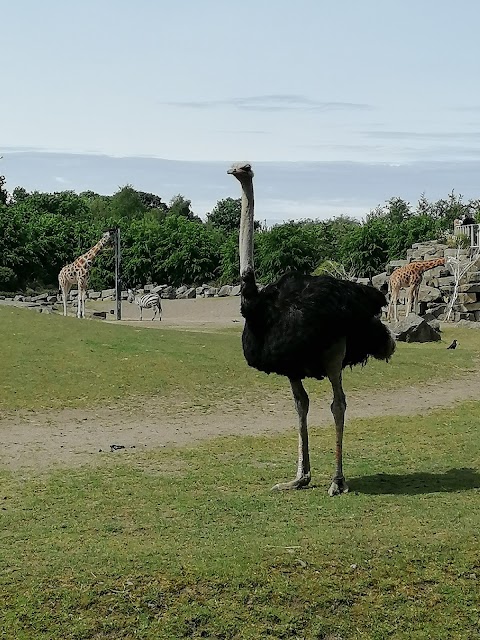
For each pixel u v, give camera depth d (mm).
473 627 5816
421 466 9383
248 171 8125
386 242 44594
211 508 7746
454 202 58531
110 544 6781
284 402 13789
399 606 5949
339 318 7746
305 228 49312
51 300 42250
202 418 12695
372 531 6910
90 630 5633
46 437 11375
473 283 30297
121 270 48656
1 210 47812
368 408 13609
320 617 5828
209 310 38000
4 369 14406
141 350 16031
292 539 6730
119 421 12406
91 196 80250
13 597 5906
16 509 7883
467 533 6848
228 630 5672
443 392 15086
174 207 76688
